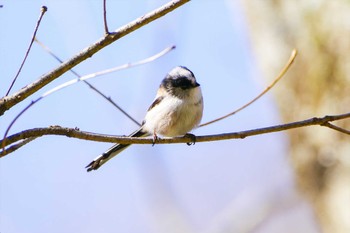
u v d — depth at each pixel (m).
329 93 12.18
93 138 7.47
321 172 12.23
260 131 8.17
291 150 12.84
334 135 12.04
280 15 13.03
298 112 12.62
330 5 12.28
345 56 11.98
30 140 7.14
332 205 12.02
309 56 12.43
